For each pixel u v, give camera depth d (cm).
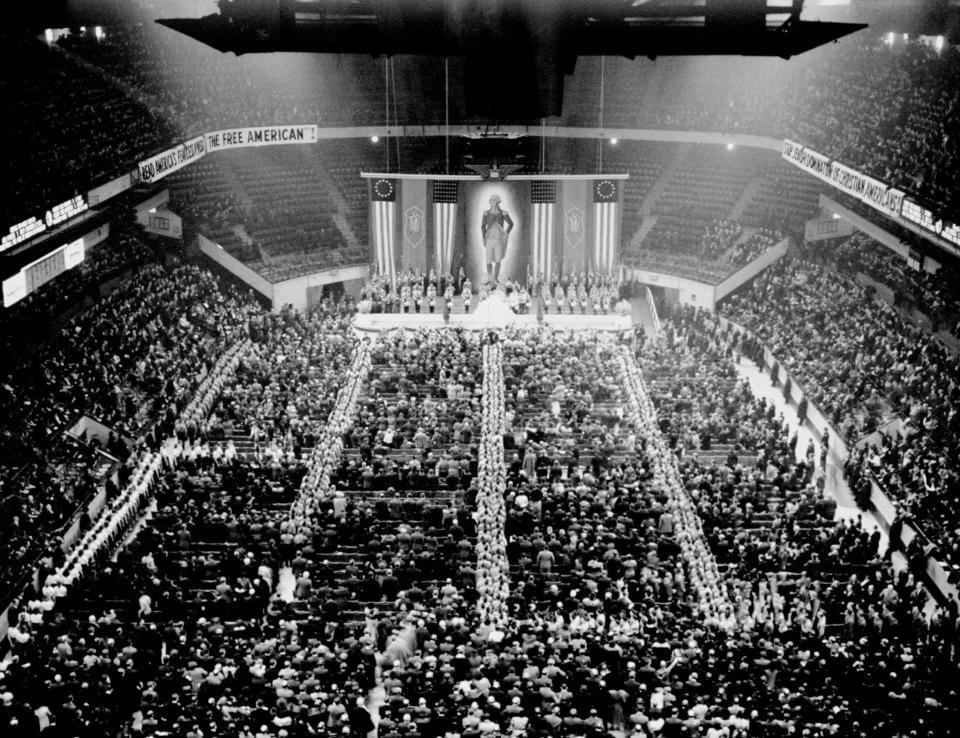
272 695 3609
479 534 4725
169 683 3728
